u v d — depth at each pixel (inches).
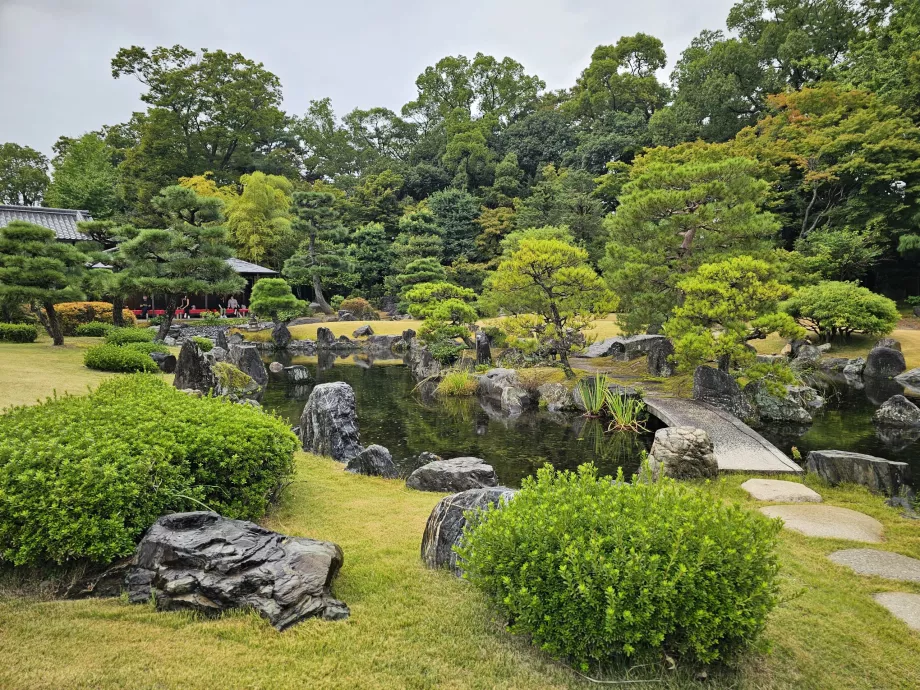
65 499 155.6
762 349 872.9
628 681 129.0
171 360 693.3
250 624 141.5
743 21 1680.6
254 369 754.8
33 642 129.3
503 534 144.7
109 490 162.6
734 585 131.5
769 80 1537.9
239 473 208.8
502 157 2235.5
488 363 837.2
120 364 594.9
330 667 128.0
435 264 1462.8
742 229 637.9
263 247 1681.8
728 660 136.2
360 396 685.9
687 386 617.9
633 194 706.2
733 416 486.0
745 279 552.1
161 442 191.0
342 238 1720.0
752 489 306.7
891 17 1358.3
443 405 636.1
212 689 117.6
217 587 146.7
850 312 794.2
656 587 126.4
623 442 473.4
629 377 697.0
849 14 1499.8
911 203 1133.1
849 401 617.6
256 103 2324.1
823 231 1143.6
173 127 2097.7
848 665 144.9
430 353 871.1
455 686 125.3
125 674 119.9
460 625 150.6
